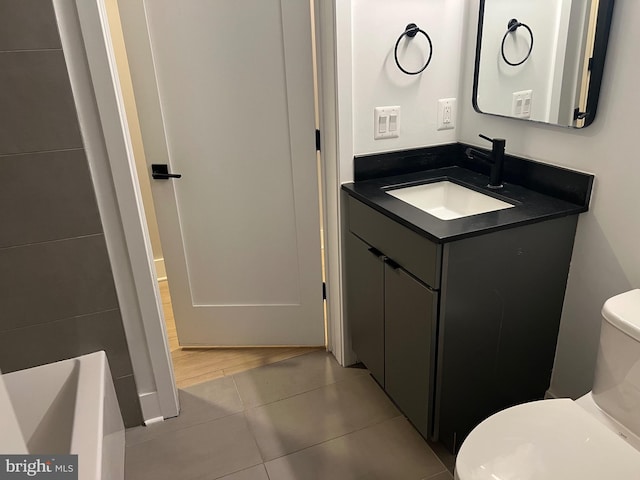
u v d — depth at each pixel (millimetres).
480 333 1604
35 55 1384
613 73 1410
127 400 1896
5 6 1320
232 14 1796
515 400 1829
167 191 2062
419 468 1713
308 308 2299
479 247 1459
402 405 1832
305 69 1868
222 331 2363
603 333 1340
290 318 2330
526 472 1171
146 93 1888
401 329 1704
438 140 2037
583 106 1495
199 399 2082
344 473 1708
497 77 1785
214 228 2146
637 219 1437
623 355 1281
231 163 2025
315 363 2285
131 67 1845
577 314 1707
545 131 1667
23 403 1623
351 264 2002
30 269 1590
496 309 1595
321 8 1737
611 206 1503
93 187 1569
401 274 1617
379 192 1799
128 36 1801
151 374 1900
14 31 1346
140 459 1797
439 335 1531
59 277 1634
